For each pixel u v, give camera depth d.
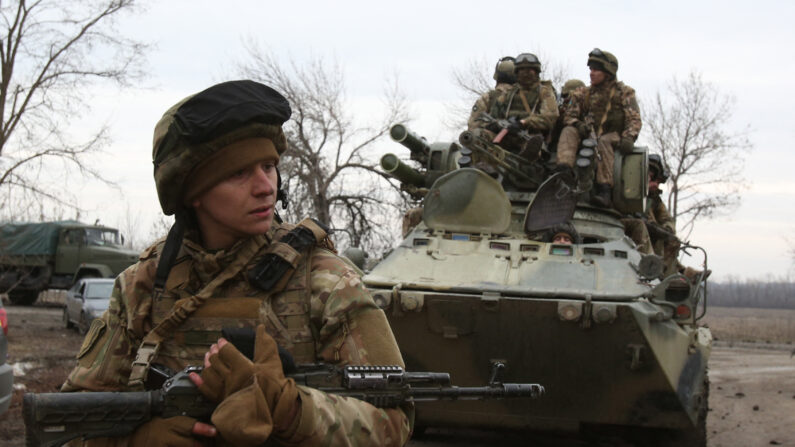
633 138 9.14
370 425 2.01
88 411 1.87
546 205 8.27
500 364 2.34
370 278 7.47
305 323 2.21
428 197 8.41
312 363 2.15
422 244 8.07
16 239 27.95
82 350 2.43
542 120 9.25
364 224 23.06
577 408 7.17
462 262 7.67
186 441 1.91
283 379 1.91
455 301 6.96
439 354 7.30
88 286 18.95
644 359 6.75
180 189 2.22
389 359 2.20
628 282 7.16
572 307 6.66
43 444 1.85
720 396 13.49
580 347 6.86
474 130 9.32
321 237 2.30
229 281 2.25
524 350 7.04
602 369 6.91
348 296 2.20
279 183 2.51
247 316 2.20
